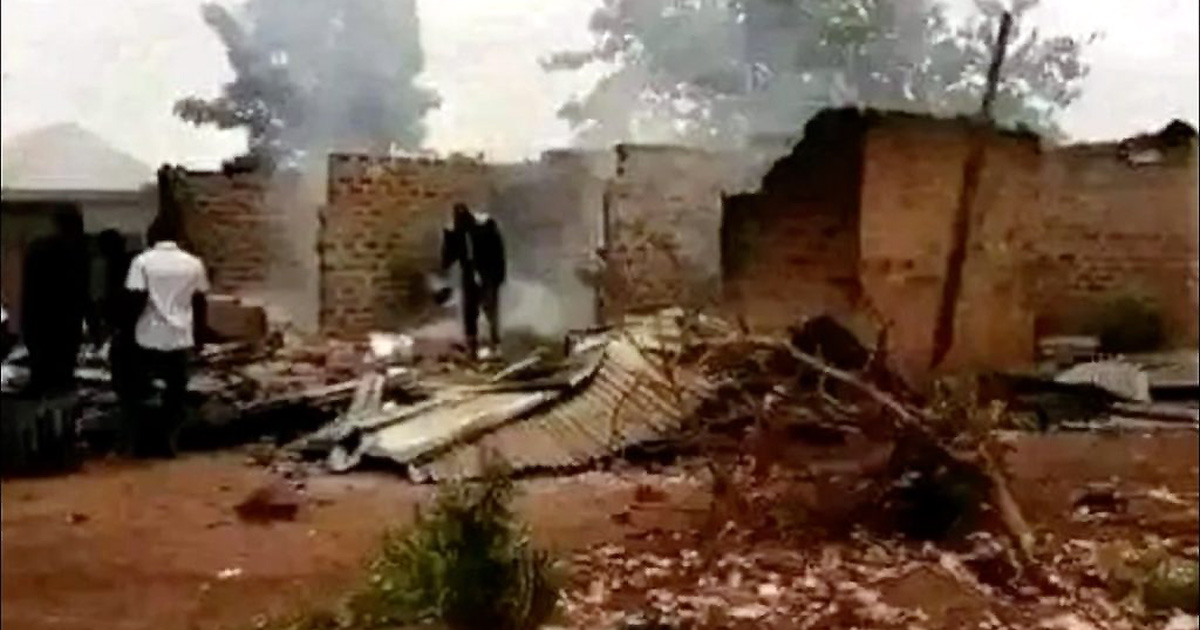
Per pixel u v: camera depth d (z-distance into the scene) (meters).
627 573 4.53
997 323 7.57
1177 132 7.09
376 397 6.52
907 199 7.16
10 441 5.97
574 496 5.45
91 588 4.51
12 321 6.30
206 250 6.58
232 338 6.70
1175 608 4.61
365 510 5.26
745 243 6.81
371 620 3.92
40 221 6.33
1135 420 7.26
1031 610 4.59
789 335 6.67
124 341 6.41
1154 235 7.92
